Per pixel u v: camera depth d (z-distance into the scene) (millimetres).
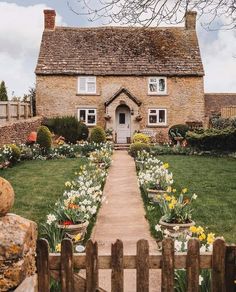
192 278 4375
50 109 34281
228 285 4438
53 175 17531
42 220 10141
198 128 31141
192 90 34781
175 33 37344
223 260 4402
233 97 42469
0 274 3982
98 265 4375
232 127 26578
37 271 4383
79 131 31250
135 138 28469
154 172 13695
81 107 34375
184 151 26844
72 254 4344
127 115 34781
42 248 4371
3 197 4117
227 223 9844
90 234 9266
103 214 11195
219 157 25250
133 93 34750
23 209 11344
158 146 28312
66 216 8453
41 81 34188
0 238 4023
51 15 36594
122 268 4344
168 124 34812
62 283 4371
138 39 36625
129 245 8516
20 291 3799
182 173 18062
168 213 8758
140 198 13141
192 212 10852
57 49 35500
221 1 5684
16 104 27516
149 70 34594
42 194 13469
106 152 21906
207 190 14133
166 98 34781
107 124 33844
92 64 34750
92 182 13125
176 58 35500
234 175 17453
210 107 41250
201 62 35281
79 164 21062
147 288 4340
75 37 36500
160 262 4375
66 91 34312
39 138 25031
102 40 36469
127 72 34438
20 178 16797
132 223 10266
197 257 4375
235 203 12039
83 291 4395
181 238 6473
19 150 21906
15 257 4008
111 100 33656
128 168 20125
